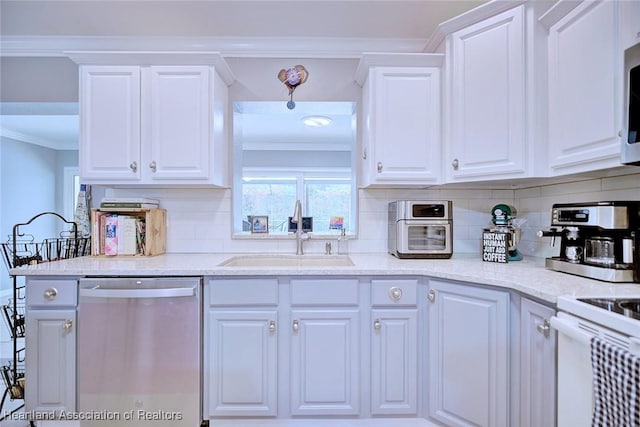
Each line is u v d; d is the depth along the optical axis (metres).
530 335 1.29
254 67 2.31
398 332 1.66
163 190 2.28
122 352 1.61
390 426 1.68
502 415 1.39
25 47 2.26
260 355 1.64
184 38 2.27
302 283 1.65
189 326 1.62
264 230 2.40
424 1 1.96
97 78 1.95
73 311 1.62
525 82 1.60
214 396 1.63
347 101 2.32
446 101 1.90
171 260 1.92
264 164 5.59
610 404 0.85
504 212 2.01
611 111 1.25
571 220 1.46
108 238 2.06
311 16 2.08
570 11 1.43
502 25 1.66
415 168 1.95
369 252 2.31
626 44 1.19
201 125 1.96
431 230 2.01
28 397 1.61
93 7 2.00
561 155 1.50
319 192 5.68
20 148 4.78
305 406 1.66
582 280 1.36
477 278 1.45
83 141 1.95
